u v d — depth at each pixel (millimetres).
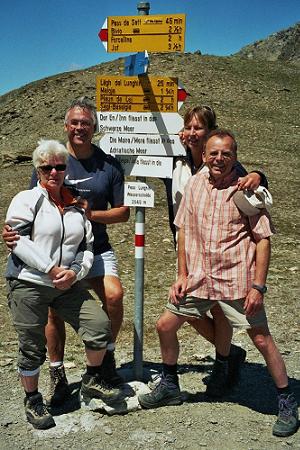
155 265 7473
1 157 16812
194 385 4082
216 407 3732
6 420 3605
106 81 3771
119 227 9414
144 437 3375
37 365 3455
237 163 3516
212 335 3912
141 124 3766
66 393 3818
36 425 3486
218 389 3857
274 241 8742
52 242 3340
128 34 3688
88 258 3451
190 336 5145
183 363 4523
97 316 3443
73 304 3465
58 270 3287
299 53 60406
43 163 3318
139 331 3953
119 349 4844
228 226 3326
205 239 3367
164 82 3693
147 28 3646
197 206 3406
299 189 13109
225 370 3900
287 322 5473
